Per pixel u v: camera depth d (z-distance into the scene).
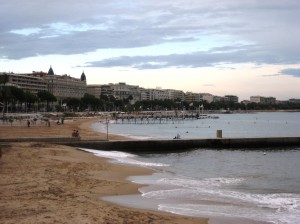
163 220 21.23
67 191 27.75
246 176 41.50
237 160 57.53
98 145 66.44
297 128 169.38
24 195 25.16
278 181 38.00
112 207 23.27
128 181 34.94
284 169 47.97
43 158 44.69
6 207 21.61
